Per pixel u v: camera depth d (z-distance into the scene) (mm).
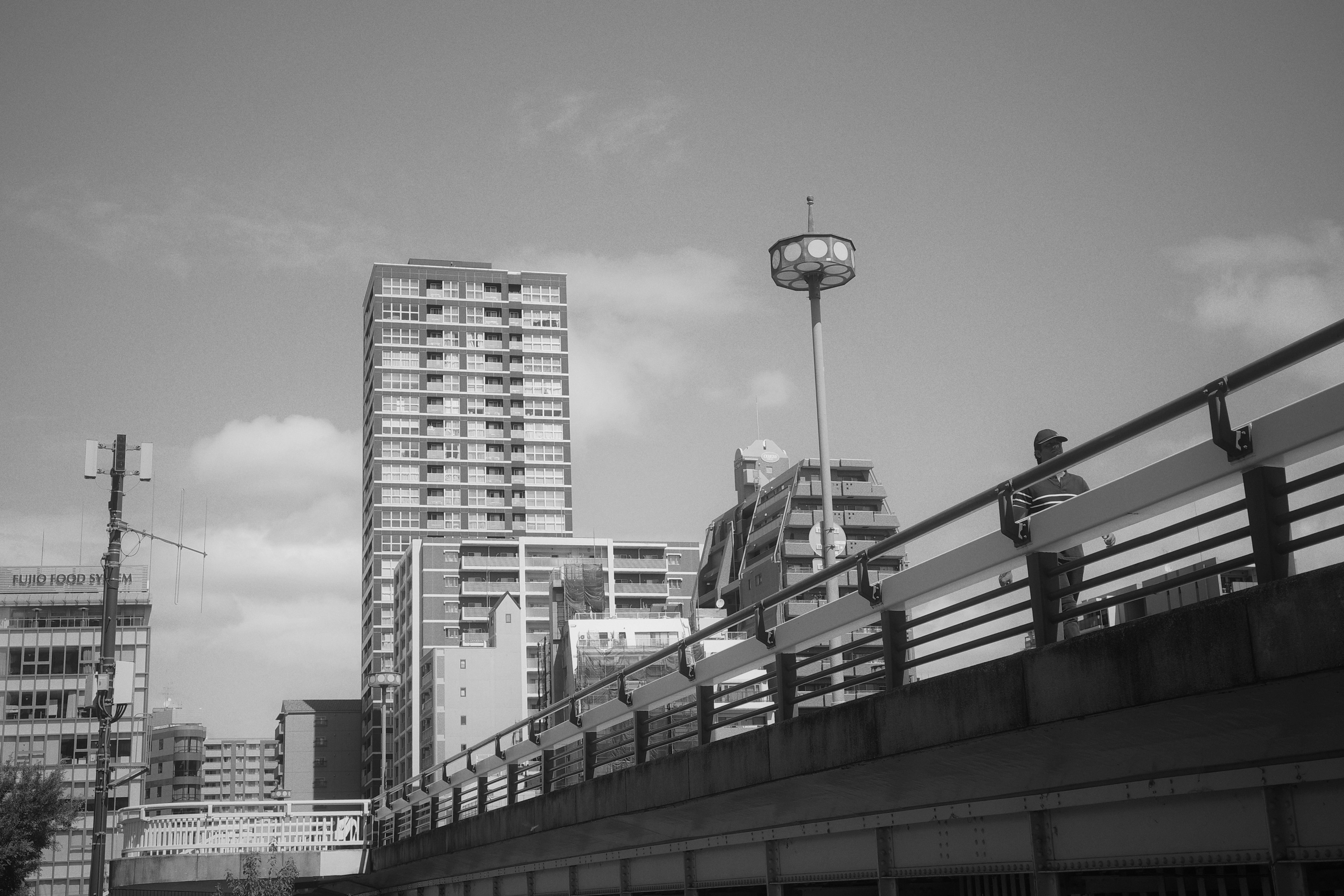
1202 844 10492
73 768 126500
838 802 15164
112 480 37281
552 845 23453
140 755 128500
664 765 17906
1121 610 13391
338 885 41219
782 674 15609
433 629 174500
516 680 154000
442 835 29453
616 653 115000
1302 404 8750
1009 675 11258
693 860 19328
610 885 22219
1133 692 9836
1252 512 9148
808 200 20453
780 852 16953
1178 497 9969
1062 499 12383
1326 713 9062
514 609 156875
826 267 20016
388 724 186000
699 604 134375
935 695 12250
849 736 13594
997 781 12555
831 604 14719
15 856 40719
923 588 12883
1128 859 11250
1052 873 12102
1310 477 8734
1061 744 11195
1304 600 8492
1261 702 9203
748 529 129000
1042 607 11133
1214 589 12188
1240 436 9172
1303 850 9625
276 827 42250
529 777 26719
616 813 19297
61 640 131375
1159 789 10805
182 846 41812
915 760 12805
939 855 13820
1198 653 9273
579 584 161000
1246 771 10016
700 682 17750
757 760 15492
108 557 37000
